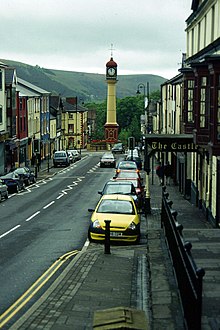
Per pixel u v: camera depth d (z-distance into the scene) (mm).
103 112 147750
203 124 21422
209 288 9953
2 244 17531
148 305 10352
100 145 99250
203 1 23891
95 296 11086
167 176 38594
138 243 17438
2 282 12477
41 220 23094
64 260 14859
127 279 12516
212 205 20844
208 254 12758
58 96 89250
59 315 9828
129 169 38312
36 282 12430
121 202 18734
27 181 39844
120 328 5512
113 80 97750
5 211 26391
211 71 18219
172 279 10938
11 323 9523
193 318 7297
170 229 12711
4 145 49562
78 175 48938
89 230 17547
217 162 19312
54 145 82625
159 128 58469
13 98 51938
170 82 44562
